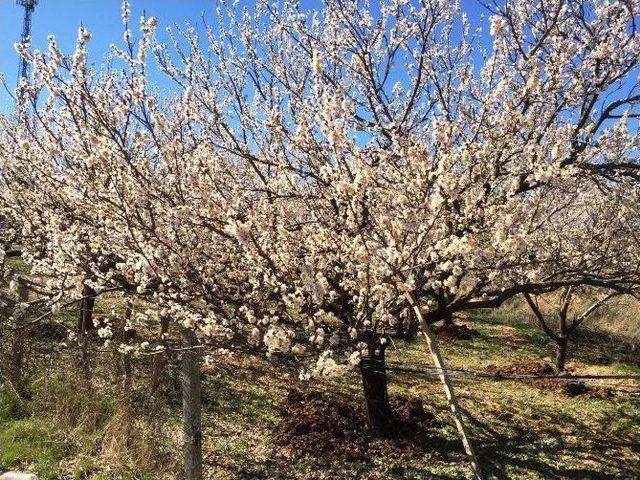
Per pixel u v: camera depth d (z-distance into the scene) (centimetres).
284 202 635
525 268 711
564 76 584
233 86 664
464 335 1367
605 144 612
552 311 1602
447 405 909
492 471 691
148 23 475
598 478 677
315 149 512
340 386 968
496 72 571
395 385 1001
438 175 444
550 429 822
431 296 657
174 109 647
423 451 734
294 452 730
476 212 525
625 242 858
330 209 636
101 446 711
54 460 683
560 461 721
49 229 603
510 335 1423
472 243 430
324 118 438
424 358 1173
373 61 691
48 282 614
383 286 475
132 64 485
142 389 837
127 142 526
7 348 855
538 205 634
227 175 658
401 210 493
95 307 1240
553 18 584
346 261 519
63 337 1015
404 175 489
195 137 575
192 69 593
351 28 656
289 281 505
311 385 966
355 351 480
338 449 728
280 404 891
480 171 525
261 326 523
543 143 617
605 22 635
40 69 468
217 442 759
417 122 661
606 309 1583
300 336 551
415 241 478
